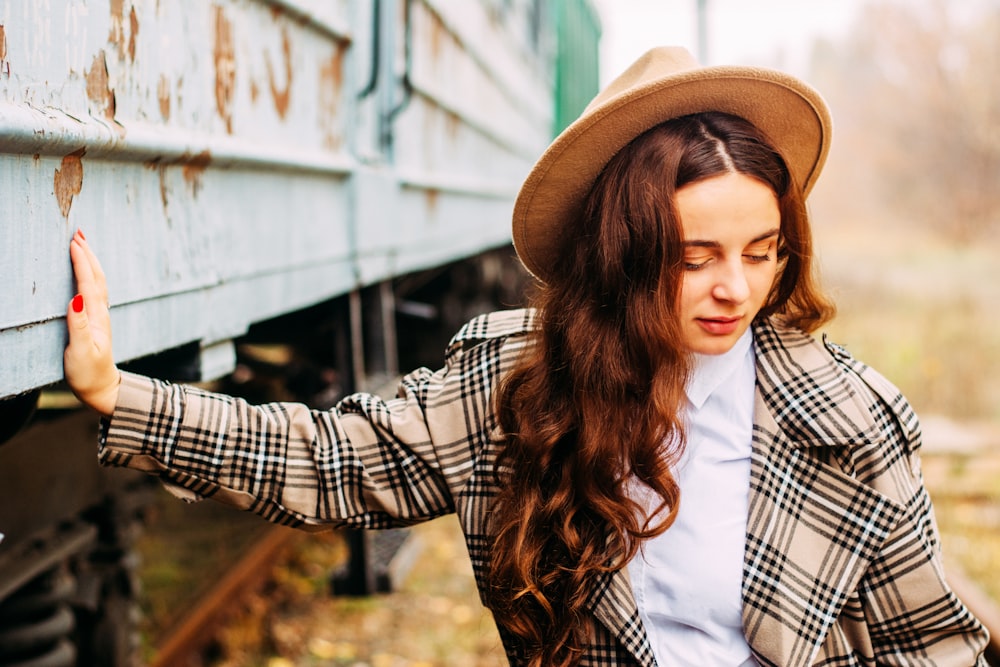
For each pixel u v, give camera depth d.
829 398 1.27
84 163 1.27
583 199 1.38
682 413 1.31
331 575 3.11
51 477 2.14
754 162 1.19
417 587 4.46
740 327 1.22
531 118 8.30
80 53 1.26
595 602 1.27
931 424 6.96
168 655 3.19
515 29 7.07
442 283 5.85
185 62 1.65
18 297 1.10
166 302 1.58
